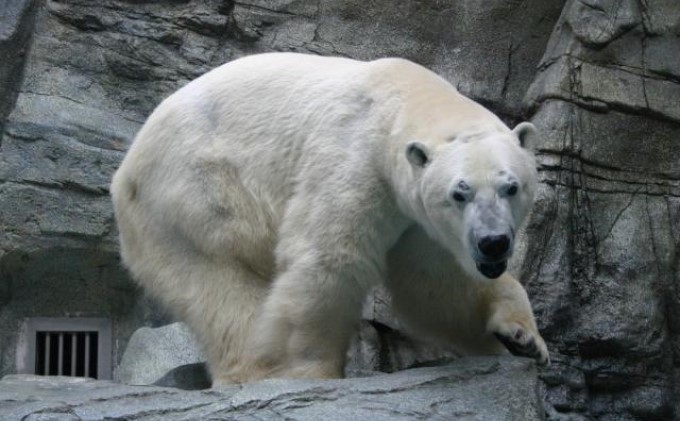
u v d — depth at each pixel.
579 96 11.71
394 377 7.56
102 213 12.02
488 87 12.91
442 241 7.73
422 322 8.87
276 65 9.01
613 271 11.38
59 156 12.05
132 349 11.60
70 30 12.66
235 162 8.74
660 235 11.50
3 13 12.43
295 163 8.52
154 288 9.01
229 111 8.86
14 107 12.34
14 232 11.84
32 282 12.38
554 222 11.28
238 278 8.67
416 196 7.67
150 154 8.98
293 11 13.05
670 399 11.40
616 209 11.52
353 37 13.02
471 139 7.52
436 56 13.06
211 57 12.84
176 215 8.76
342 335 8.20
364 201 7.99
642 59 11.92
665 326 11.41
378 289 11.34
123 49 12.70
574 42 11.95
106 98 12.56
